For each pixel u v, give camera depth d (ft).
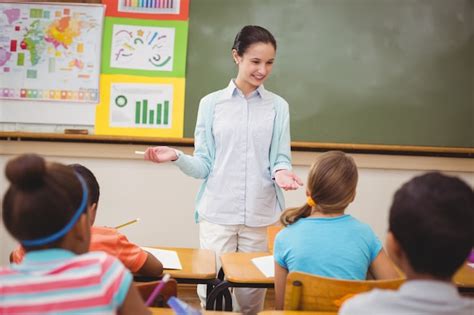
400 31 10.89
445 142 11.05
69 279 3.16
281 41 10.80
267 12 10.77
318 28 10.82
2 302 3.09
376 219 11.17
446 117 11.02
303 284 4.48
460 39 10.95
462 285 5.86
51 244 3.23
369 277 5.58
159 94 10.77
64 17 10.68
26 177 3.11
